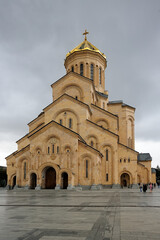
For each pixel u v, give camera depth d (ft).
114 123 157.89
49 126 128.06
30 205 57.67
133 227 32.35
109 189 130.52
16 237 27.32
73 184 118.62
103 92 190.39
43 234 28.68
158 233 29.04
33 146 127.65
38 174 121.80
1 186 225.76
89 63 181.98
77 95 157.99
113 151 140.87
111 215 42.06
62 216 41.22
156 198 74.74
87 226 32.99
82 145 126.62
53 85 163.94
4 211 47.98
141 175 169.58
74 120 143.13
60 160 122.83
